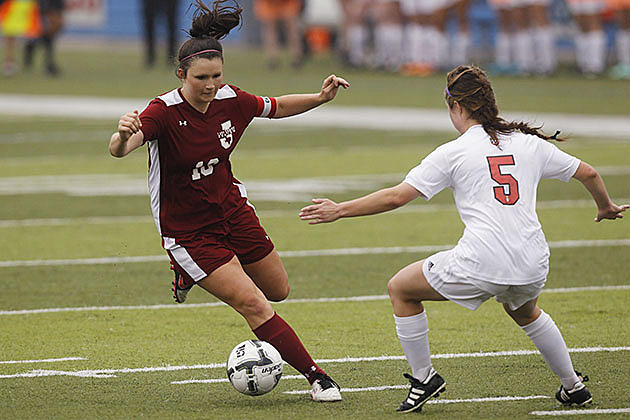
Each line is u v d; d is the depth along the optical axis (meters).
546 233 41.75
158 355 24.81
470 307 19.38
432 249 38.69
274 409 20.27
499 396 21.20
